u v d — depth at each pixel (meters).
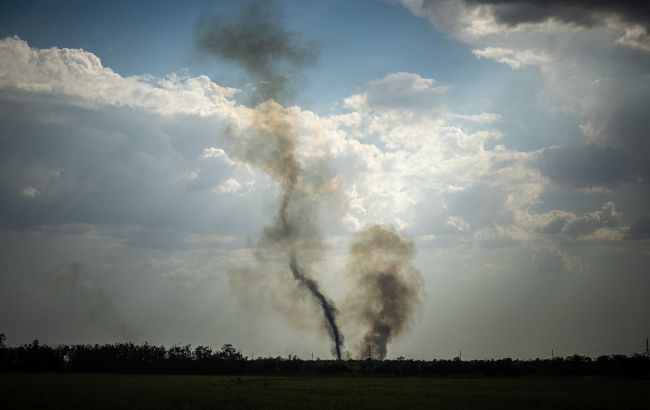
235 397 103.94
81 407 88.62
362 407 89.62
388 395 109.75
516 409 88.56
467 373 190.75
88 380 159.88
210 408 87.69
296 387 129.50
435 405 93.00
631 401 99.94
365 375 194.88
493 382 153.12
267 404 93.00
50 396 105.69
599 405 94.00
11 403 94.00
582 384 143.38
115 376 190.75
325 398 102.94
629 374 179.38
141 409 86.25
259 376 195.38
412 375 191.62
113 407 88.81
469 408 89.31
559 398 104.31
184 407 88.62
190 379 167.75
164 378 174.50
